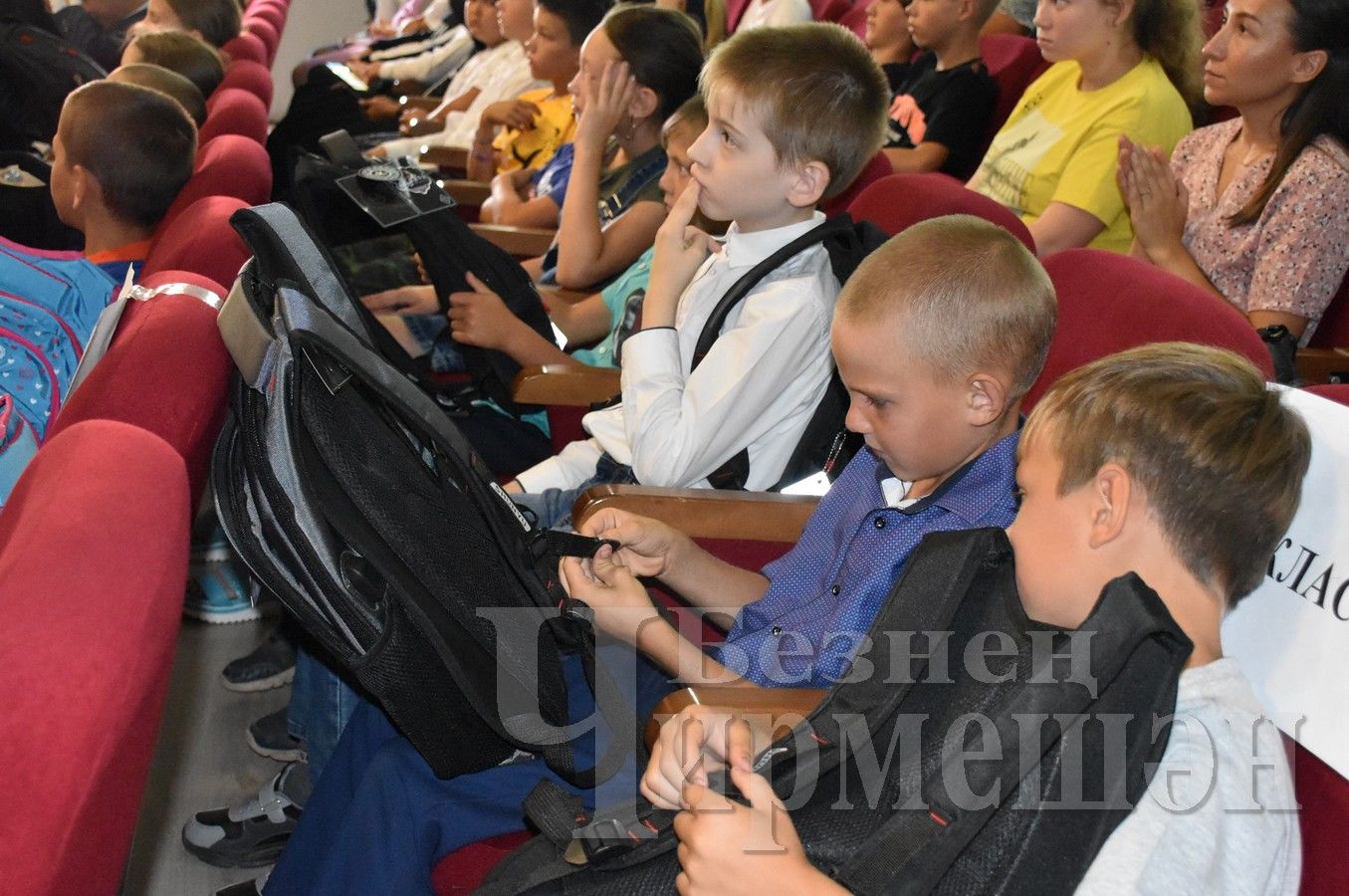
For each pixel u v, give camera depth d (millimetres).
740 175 1466
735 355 1409
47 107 3064
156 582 756
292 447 1019
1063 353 1311
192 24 3891
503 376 1876
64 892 608
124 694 671
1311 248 1892
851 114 1439
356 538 1031
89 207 1956
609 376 1799
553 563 1229
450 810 1088
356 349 1078
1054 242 2283
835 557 1216
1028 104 2521
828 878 775
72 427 928
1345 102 1892
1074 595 807
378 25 6027
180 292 1222
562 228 2193
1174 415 792
